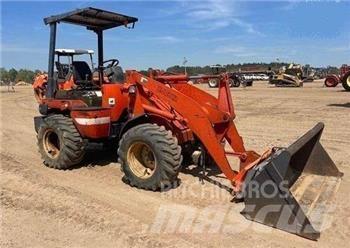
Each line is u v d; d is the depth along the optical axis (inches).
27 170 273.7
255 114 576.7
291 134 406.3
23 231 180.1
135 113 252.8
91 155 311.1
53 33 285.6
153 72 247.0
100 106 276.8
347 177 244.5
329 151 322.0
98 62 303.1
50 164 277.6
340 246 163.0
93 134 263.0
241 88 1282.0
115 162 291.6
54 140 282.7
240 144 239.6
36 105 781.9
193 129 223.3
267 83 1633.9
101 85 284.5
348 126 452.8
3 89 1504.7
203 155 247.8
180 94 226.4
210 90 1003.9
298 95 927.7
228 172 213.5
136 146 229.5
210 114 228.7
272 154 215.8
